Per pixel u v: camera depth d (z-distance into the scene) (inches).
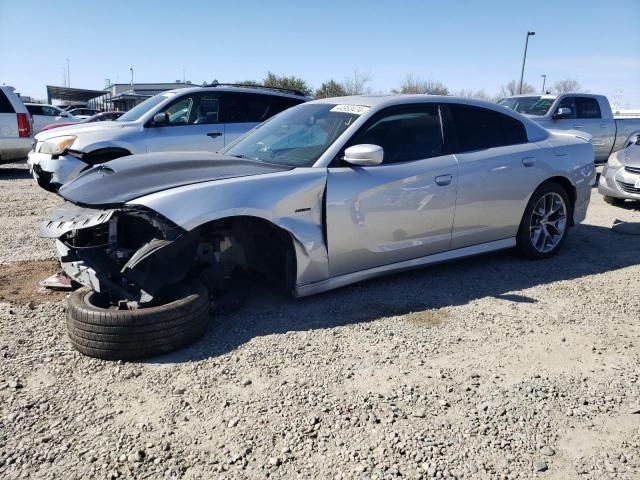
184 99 326.0
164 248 127.3
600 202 362.3
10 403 108.3
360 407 109.3
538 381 121.4
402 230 169.8
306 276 154.3
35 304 158.2
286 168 158.6
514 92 1592.0
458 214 182.1
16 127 486.9
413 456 95.1
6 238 239.6
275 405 109.6
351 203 157.2
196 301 132.1
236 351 131.5
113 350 124.4
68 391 113.3
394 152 170.7
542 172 203.0
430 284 182.7
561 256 222.1
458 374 123.4
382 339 139.6
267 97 353.7
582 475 91.6
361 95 188.4
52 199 354.3
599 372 126.3
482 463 93.8
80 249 133.2
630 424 106.2
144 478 88.7
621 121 510.3
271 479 89.0
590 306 166.7
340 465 92.6
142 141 307.0
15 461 91.7
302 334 141.3
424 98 183.3
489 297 171.9
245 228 152.4
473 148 188.9
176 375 120.3
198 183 139.8
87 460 92.4
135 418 104.6
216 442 98.0
